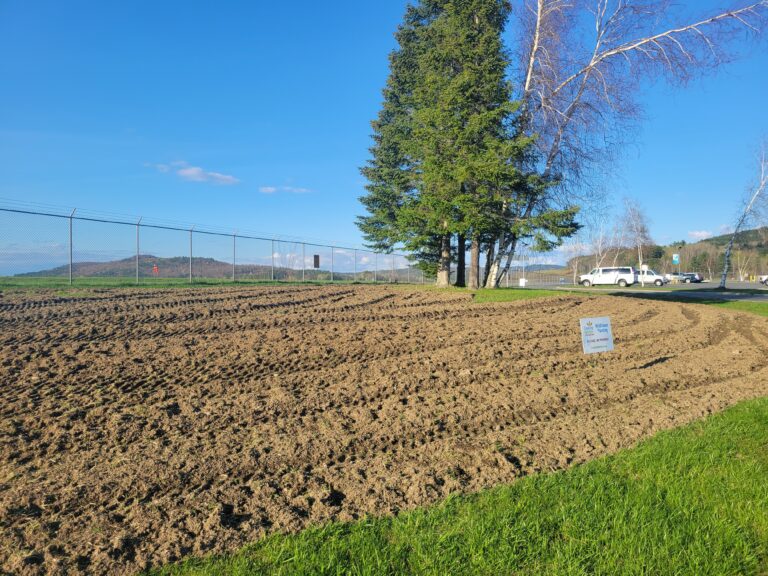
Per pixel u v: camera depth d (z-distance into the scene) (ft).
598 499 13.76
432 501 14.03
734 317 58.59
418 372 28.43
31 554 11.52
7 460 16.72
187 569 10.85
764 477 15.19
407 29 106.63
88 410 21.22
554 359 32.83
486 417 21.48
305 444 18.04
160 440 18.33
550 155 83.15
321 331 40.01
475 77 76.89
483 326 45.21
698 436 18.69
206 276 94.12
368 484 15.08
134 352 30.71
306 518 13.10
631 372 30.14
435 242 95.71
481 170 72.69
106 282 69.00
